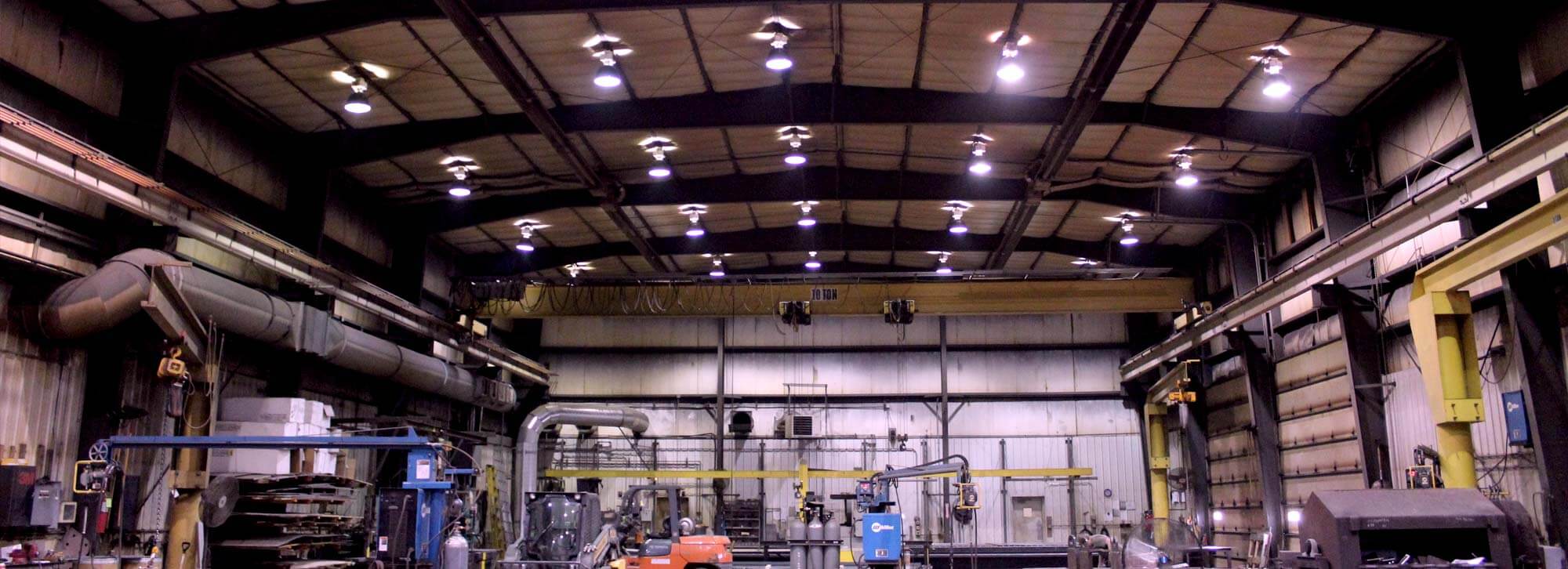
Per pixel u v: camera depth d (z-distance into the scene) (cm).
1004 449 4125
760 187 2847
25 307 1723
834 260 3884
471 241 3369
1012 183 2828
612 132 2300
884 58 2097
